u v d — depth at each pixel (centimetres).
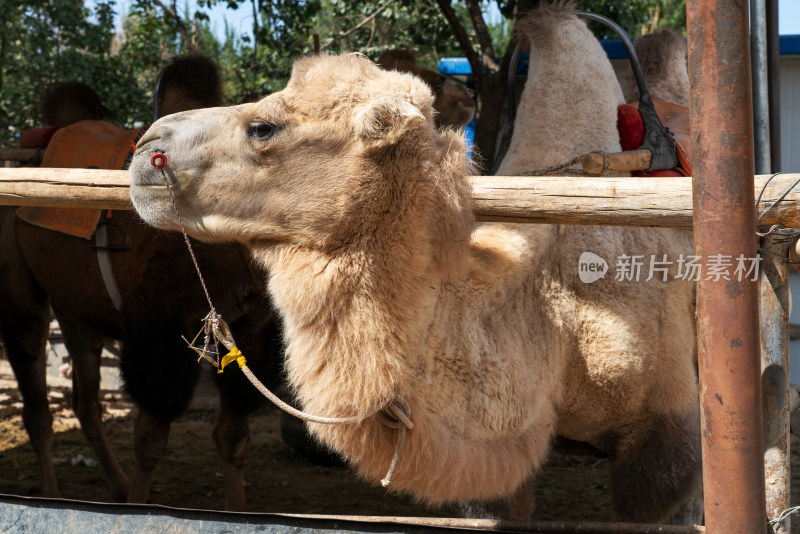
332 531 233
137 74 1116
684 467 314
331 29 1097
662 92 450
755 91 358
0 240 541
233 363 460
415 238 248
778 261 241
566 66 344
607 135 341
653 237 322
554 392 300
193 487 585
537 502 555
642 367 306
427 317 253
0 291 545
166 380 441
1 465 631
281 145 248
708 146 192
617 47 660
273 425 773
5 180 270
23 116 1000
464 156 256
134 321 443
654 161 331
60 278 499
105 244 457
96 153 486
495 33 1503
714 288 195
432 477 250
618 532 248
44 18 988
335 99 248
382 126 242
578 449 353
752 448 196
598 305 304
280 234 253
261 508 535
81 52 1062
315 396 247
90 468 634
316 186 247
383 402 241
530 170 336
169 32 1016
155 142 259
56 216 481
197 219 259
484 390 262
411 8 977
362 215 246
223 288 447
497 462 264
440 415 256
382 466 251
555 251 303
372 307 243
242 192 252
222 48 1242
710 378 199
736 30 187
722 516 199
